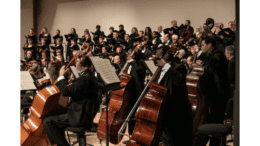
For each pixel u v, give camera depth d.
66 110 3.20
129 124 3.74
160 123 2.60
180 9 9.12
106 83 2.63
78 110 2.85
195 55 3.37
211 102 3.28
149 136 2.55
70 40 9.87
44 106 2.92
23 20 13.71
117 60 5.30
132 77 3.75
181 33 2.88
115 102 3.56
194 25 8.77
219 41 5.28
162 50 2.71
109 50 8.09
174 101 2.55
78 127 2.87
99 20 11.63
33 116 3.09
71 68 3.10
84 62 2.95
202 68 3.18
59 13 13.08
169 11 9.46
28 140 3.13
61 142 2.90
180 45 2.78
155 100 2.59
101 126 3.57
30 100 4.25
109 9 11.27
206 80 3.19
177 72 2.43
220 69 3.19
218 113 3.26
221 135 2.32
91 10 11.91
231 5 7.97
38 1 13.89
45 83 3.72
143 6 10.20
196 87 3.10
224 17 8.09
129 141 2.66
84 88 2.80
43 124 2.95
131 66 3.81
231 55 4.10
